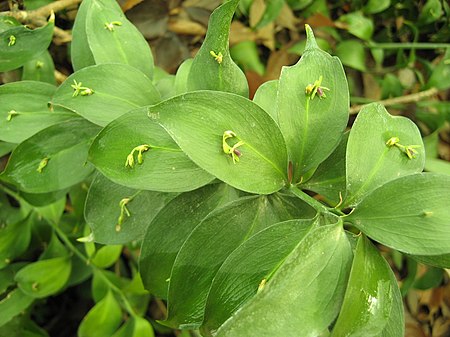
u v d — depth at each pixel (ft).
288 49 1.34
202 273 0.69
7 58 0.89
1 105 0.87
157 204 0.83
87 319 1.10
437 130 1.30
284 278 0.55
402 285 1.28
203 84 0.75
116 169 0.70
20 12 1.05
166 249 0.76
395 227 0.61
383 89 1.35
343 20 1.35
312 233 0.59
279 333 0.54
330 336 0.58
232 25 1.35
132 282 1.13
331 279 0.59
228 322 0.53
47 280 1.09
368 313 0.59
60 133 0.88
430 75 1.38
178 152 0.71
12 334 1.16
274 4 1.32
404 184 0.61
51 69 1.05
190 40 1.34
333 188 0.75
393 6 1.38
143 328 1.13
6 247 1.08
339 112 0.69
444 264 0.64
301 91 0.68
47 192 0.97
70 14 1.21
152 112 0.59
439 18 1.37
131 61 0.88
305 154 0.69
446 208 0.60
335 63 0.69
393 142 0.68
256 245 0.63
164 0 1.29
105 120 0.80
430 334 1.42
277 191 0.71
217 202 0.76
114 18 0.87
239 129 0.62
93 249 1.12
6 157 1.21
